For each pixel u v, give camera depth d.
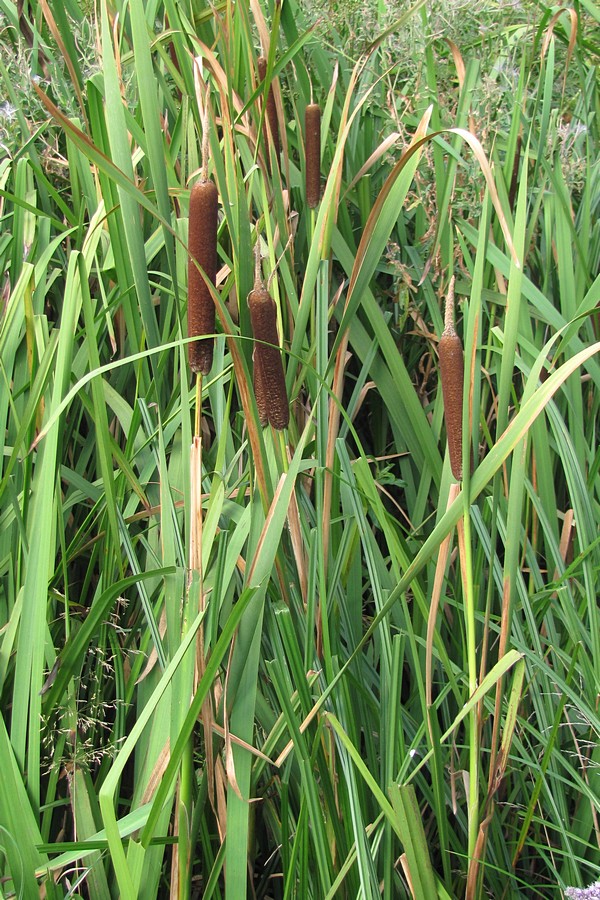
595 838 1.11
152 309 0.93
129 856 0.86
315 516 1.09
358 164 1.33
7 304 1.06
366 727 1.05
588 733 1.12
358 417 1.36
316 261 1.00
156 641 0.96
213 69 1.07
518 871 1.19
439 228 1.20
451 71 1.33
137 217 0.90
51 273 1.18
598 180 1.33
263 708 1.02
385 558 1.22
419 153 0.94
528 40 1.40
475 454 0.91
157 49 1.16
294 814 1.06
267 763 1.05
